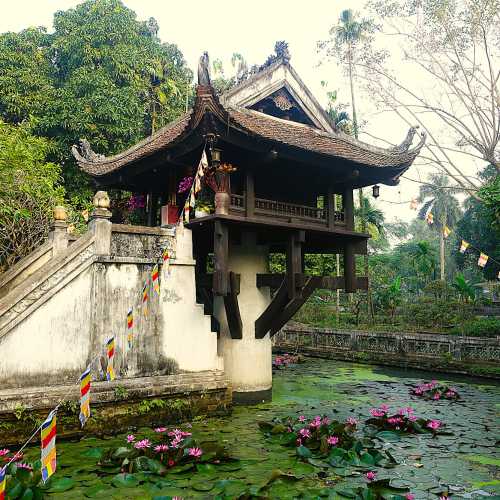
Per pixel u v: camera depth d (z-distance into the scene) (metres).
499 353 13.09
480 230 26.58
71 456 6.16
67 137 17.77
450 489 5.32
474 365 13.46
